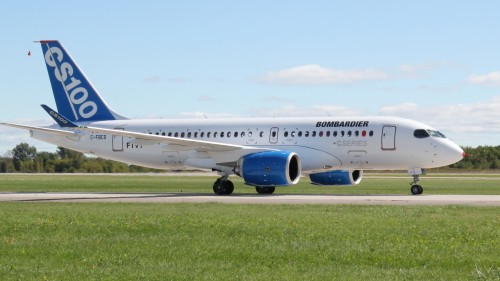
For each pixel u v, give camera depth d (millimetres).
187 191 69125
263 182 56281
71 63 69250
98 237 28703
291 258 23547
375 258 23266
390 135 57156
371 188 73625
